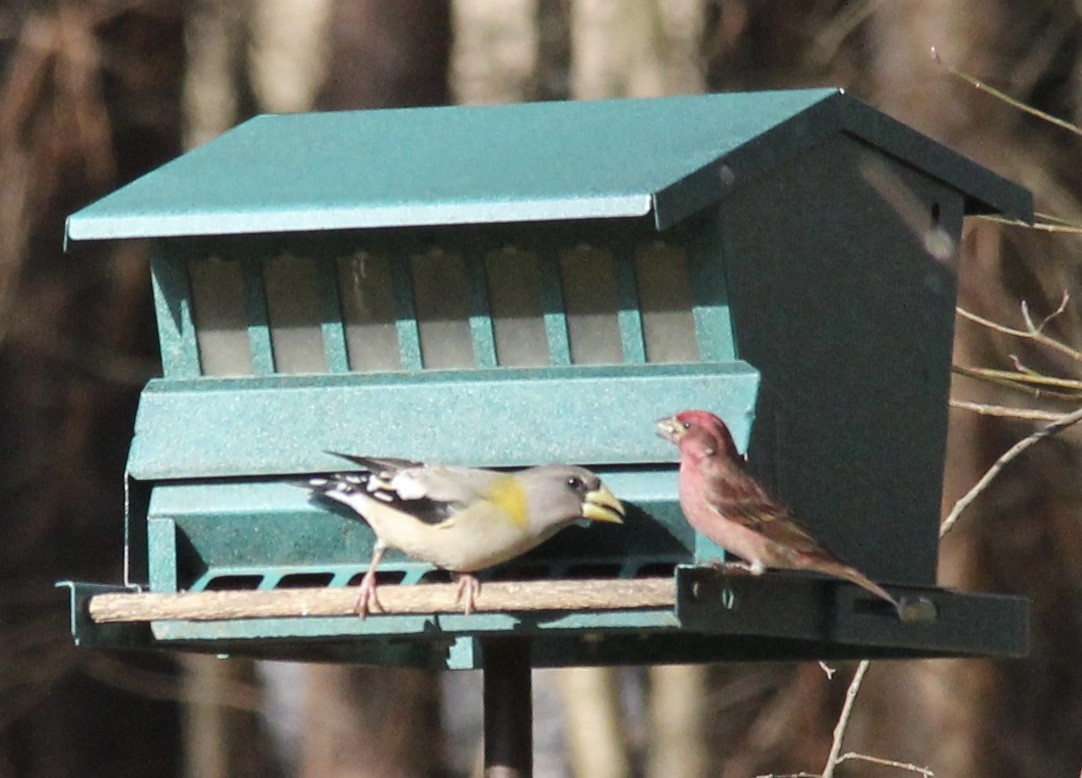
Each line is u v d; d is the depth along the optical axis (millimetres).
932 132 20984
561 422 10906
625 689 24125
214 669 23203
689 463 10445
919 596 11359
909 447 12289
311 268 11391
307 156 12016
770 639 12727
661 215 10195
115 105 23719
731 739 22203
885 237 12172
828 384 11594
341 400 11180
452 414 11023
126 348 23562
